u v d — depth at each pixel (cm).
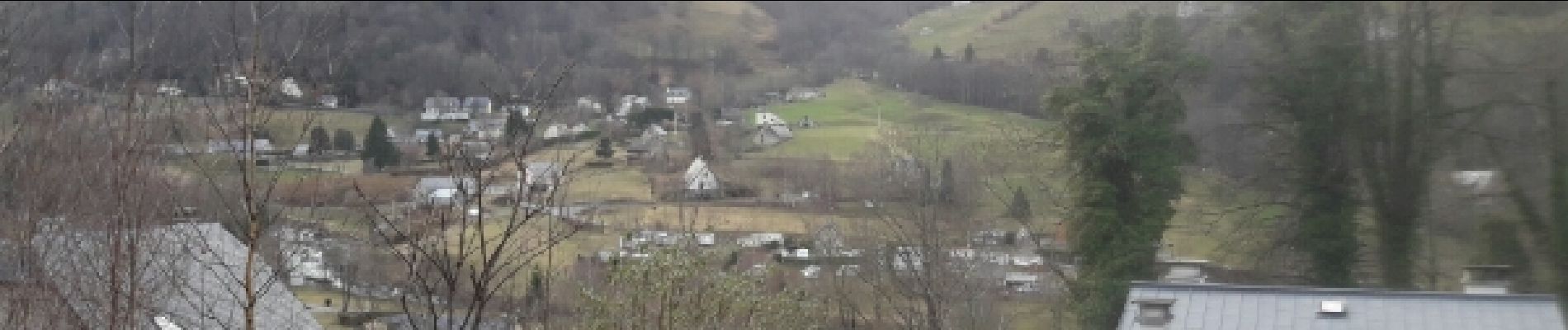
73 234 951
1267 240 2631
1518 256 2216
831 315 2878
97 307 912
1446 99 2539
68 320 910
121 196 873
